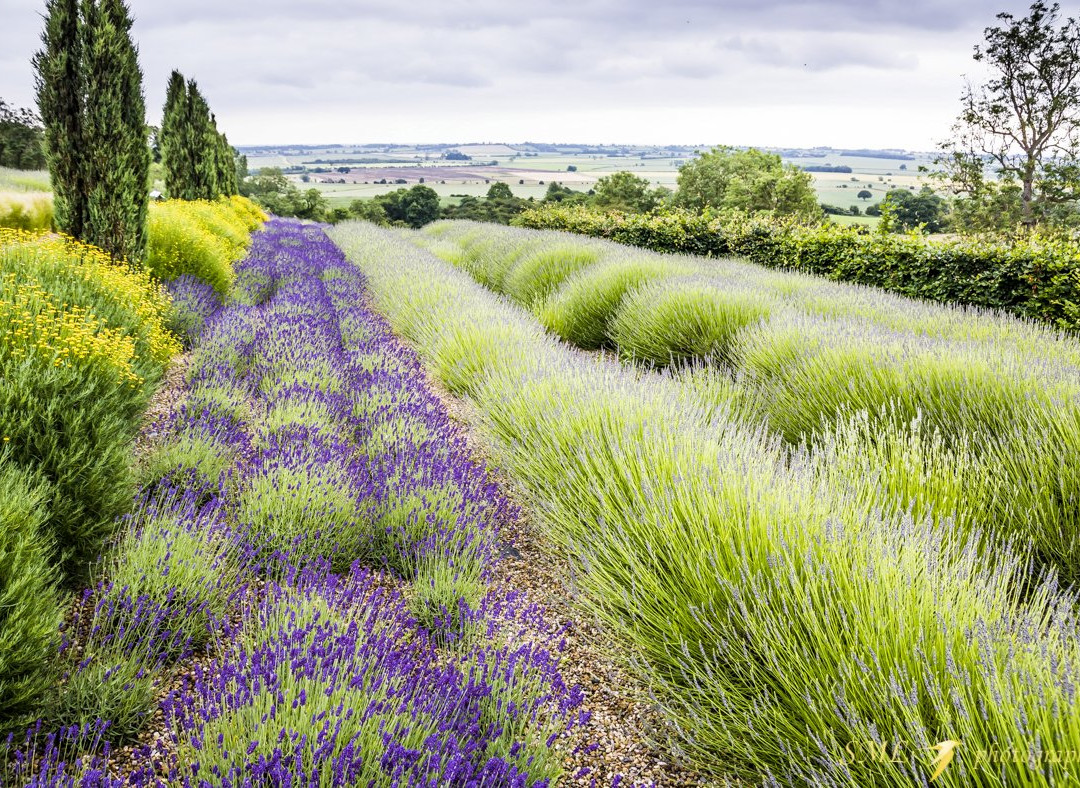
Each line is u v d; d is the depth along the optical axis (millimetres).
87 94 7734
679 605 2414
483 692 2188
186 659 2482
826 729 1821
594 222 20000
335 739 1792
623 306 8172
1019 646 1790
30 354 3365
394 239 20203
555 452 3799
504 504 3859
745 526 2543
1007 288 8711
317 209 70312
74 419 3141
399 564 3256
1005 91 26656
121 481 3188
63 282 5293
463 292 8984
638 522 2826
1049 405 3723
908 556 2197
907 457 3354
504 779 1845
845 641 2012
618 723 2371
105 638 2275
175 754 1922
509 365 5449
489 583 3100
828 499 2686
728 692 2123
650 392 4195
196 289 8406
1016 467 3352
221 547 3004
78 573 2842
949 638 1814
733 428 3648
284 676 2086
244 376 6082
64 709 2057
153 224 9219
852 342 5062
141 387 4516
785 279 9930
